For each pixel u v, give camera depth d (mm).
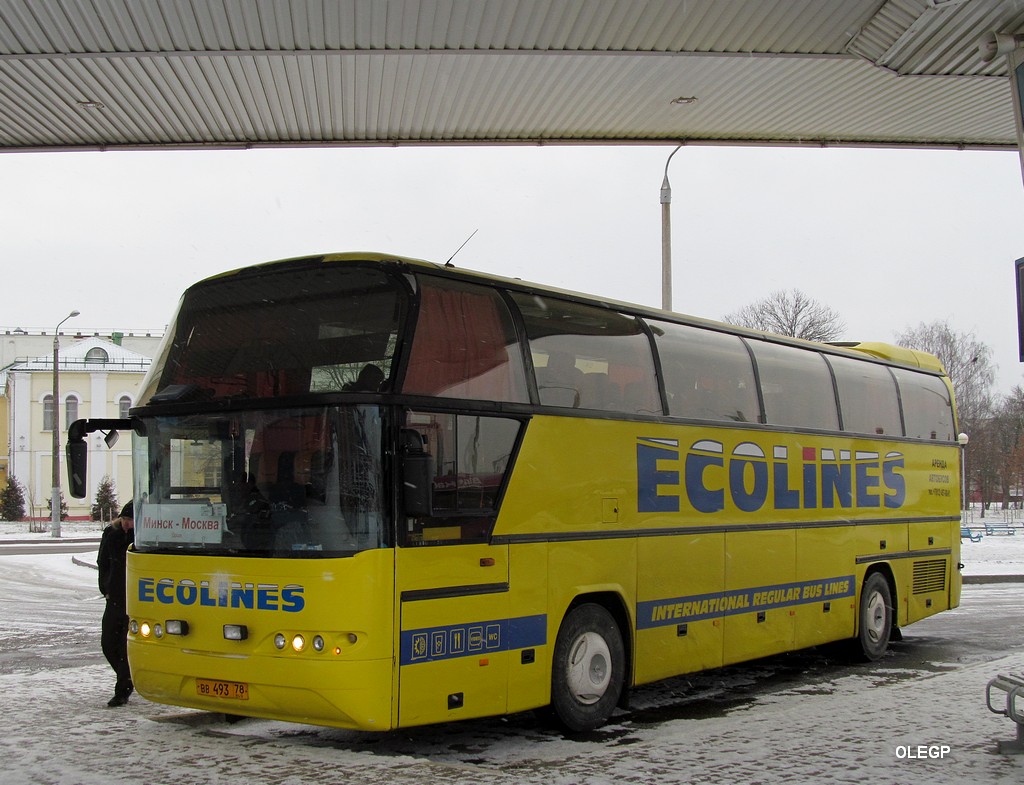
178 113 13570
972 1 10242
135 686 7840
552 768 7301
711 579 10086
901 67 12328
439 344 7465
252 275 7848
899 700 9953
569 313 8844
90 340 64000
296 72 12281
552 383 8453
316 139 14844
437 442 7332
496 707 7578
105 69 11953
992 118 14680
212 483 7512
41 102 13008
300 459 7121
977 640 15031
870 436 13094
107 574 9508
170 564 7570
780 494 11266
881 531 13164
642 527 9219
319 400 7062
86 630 15414
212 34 11148
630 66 12414
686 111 14102
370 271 7422
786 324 51125
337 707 6738
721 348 10742
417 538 7074
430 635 7098
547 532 8148
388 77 12586
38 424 62344
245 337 7676
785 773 7121
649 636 9250
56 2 10289
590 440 8703
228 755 7516
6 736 8180
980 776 6977
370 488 6918
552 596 8141
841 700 10102
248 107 13430
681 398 9992
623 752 7840
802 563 11547
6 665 12117
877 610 13070
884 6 10914
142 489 8000
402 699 6867
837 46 11922
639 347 9570
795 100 13742
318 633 6809
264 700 7039
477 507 7566
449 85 12898
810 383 12109
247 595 7137
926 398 14664
